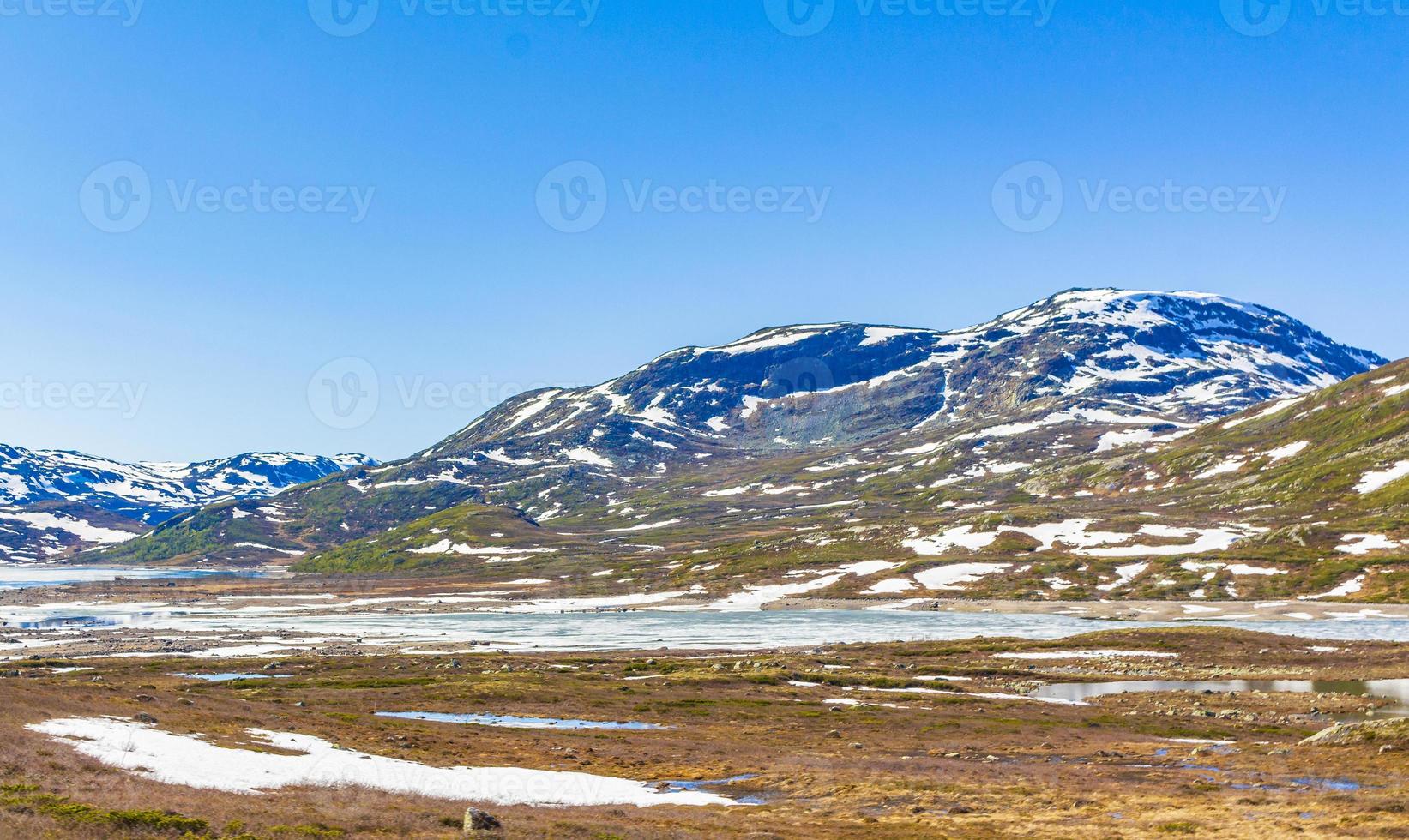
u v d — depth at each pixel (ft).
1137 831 137.39
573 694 309.63
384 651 472.44
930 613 655.35
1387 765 183.52
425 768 169.07
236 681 346.13
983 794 166.81
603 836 122.01
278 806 125.39
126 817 108.27
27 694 189.16
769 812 152.25
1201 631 448.65
